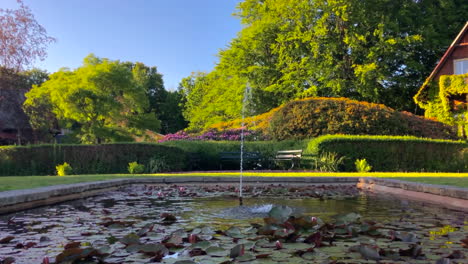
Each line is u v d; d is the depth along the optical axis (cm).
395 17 2116
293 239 215
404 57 2038
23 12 1266
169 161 1122
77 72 1667
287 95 2355
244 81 2414
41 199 397
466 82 1711
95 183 530
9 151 1094
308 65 2088
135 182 677
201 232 244
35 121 1941
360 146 1038
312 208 378
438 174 835
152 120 1938
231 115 2552
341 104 1291
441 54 2259
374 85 2038
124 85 1714
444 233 246
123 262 176
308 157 1070
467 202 357
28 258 189
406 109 2358
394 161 1045
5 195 349
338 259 178
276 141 1272
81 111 1622
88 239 233
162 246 192
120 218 317
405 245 208
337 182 667
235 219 308
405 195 487
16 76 1357
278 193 540
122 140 1755
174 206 400
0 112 2002
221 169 1246
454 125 1510
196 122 3108
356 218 283
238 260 175
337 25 2092
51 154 1109
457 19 2236
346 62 2148
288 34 2172
